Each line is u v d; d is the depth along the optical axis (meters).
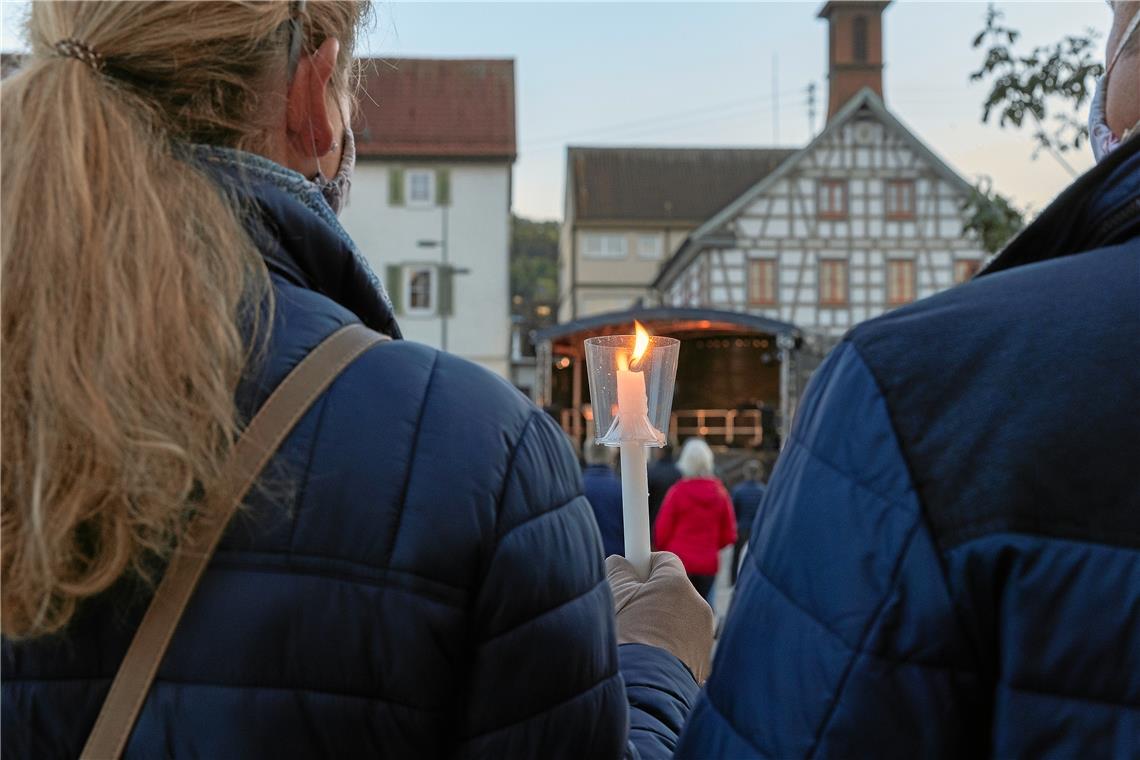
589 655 0.96
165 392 0.85
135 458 0.83
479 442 0.94
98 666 0.91
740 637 0.84
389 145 28.30
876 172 28.33
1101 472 0.74
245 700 0.88
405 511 0.91
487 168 28.55
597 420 1.30
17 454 0.85
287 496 0.90
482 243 28.28
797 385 23.91
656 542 6.85
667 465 7.56
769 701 0.80
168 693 0.88
